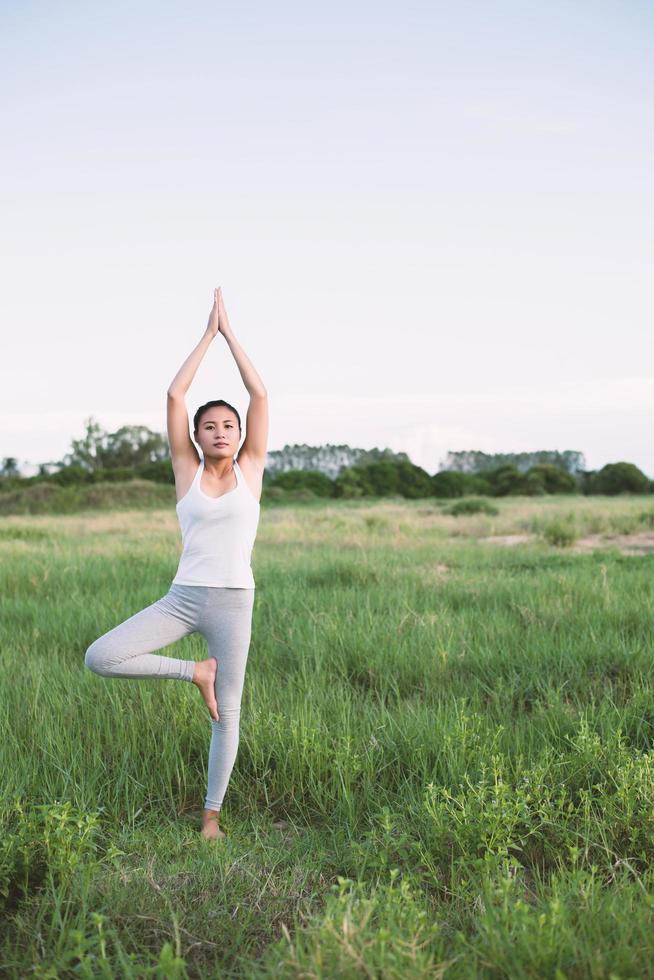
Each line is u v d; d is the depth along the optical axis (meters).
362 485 44.56
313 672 5.75
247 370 4.05
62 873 3.02
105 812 3.85
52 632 7.06
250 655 6.27
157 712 4.78
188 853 3.44
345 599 8.34
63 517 28.81
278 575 10.35
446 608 7.87
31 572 10.33
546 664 5.84
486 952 2.53
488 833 3.33
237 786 4.17
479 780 3.82
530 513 23.73
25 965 2.66
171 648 6.14
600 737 4.36
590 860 3.38
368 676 5.88
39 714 4.74
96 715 4.62
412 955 2.35
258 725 4.48
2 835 3.24
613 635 6.53
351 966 2.34
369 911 2.54
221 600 3.71
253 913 3.00
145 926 2.88
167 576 10.59
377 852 3.36
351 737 4.40
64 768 4.12
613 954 2.49
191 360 4.01
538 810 3.52
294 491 39.62
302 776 4.13
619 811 3.52
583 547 15.41
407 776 4.20
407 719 4.68
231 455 3.84
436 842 3.37
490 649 6.10
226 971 2.65
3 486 42.09
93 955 2.67
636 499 35.94
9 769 4.02
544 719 4.66
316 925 2.62
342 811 3.85
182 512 3.83
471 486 46.06
